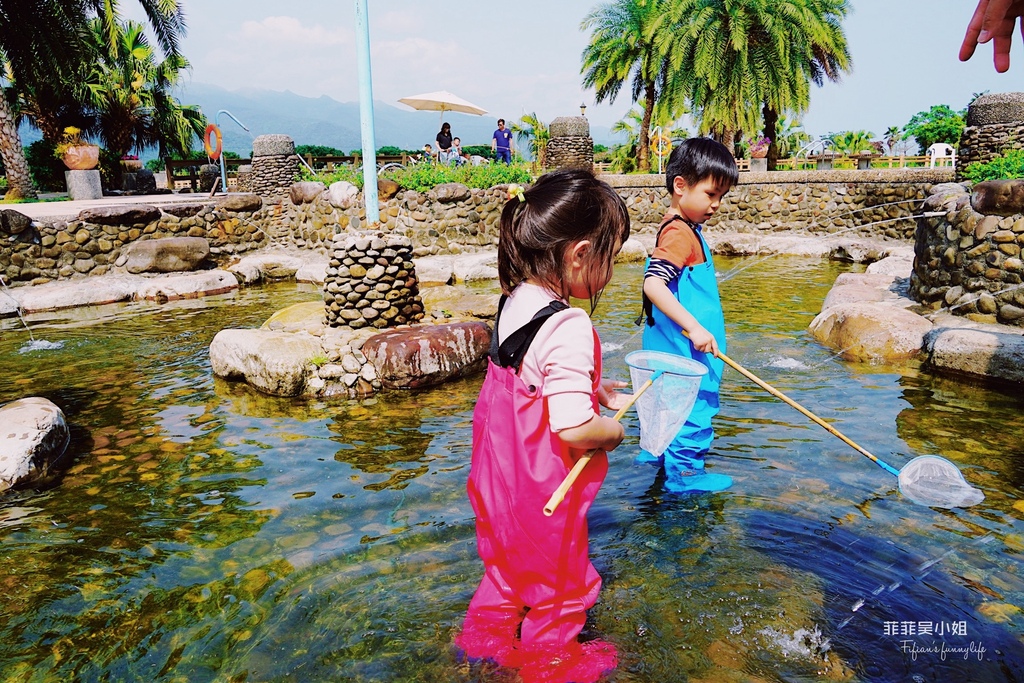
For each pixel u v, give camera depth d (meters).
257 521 3.10
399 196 13.12
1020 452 3.56
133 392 5.30
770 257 12.91
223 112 16.30
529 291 1.95
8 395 5.32
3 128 16.36
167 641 2.27
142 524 3.15
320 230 13.06
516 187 1.97
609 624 2.21
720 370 3.23
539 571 1.97
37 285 10.37
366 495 3.32
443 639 2.17
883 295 7.04
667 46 21.22
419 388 5.17
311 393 5.07
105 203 13.88
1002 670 1.99
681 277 3.08
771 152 22.41
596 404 1.97
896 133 41.03
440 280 11.01
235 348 5.42
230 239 12.94
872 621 2.22
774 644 2.11
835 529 2.80
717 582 2.44
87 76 24.31
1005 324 5.42
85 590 2.62
